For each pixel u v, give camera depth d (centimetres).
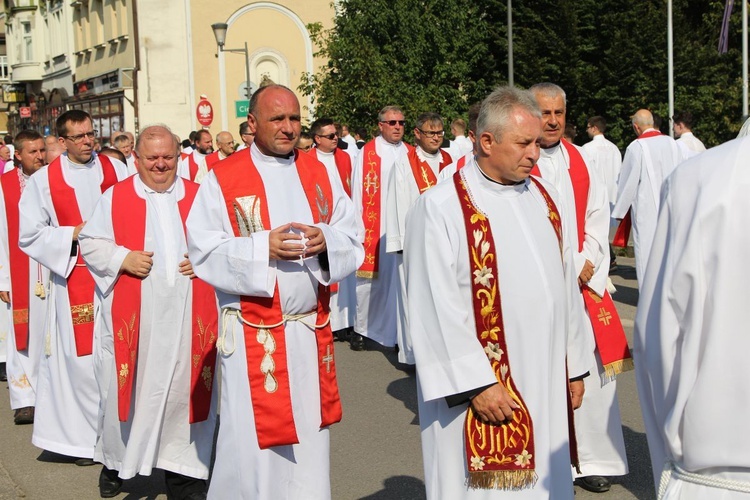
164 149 510
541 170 499
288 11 2866
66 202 599
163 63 2798
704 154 242
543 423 353
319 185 427
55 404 595
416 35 1989
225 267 399
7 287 693
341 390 734
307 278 407
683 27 2702
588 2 2695
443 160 790
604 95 2662
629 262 1301
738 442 235
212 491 416
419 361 350
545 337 353
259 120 411
